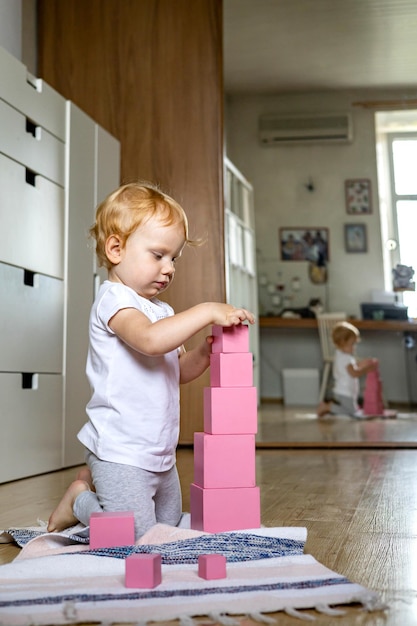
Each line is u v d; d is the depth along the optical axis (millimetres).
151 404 1172
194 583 818
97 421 1180
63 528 1192
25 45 3033
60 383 2143
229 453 1104
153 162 3066
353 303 5223
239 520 1098
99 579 849
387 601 784
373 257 5145
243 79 4473
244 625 695
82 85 3117
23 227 1912
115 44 3117
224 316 1108
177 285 3008
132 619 704
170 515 1235
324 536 1132
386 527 1207
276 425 4133
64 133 2215
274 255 5293
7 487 1735
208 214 3027
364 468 2115
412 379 5062
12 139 1857
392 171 4941
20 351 1890
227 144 4953
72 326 2225
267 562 913
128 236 1216
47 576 863
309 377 5484
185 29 3100
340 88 4621
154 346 1095
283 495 1567
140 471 1142
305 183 5129
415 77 4383
